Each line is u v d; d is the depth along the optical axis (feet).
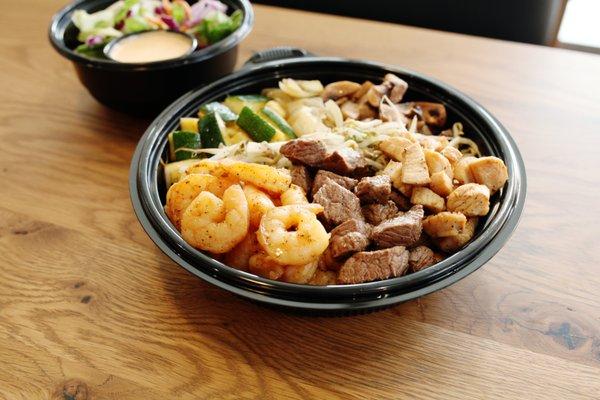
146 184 1.19
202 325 1.15
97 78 1.50
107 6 1.79
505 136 1.27
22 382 1.07
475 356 1.09
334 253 1.13
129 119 1.62
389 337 1.12
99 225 1.33
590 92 1.62
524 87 1.64
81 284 1.22
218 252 1.11
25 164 1.49
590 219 1.30
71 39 1.71
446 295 1.18
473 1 2.14
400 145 1.28
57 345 1.12
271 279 1.08
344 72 1.52
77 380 1.07
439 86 1.42
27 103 1.68
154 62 1.46
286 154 1.28
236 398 1.04
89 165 1.48
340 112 1.47
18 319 1.16
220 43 1.53
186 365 1.09
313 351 1.10
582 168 1.41
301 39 1.85
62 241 1.30
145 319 1.16
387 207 1.24
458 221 1.13
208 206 1.10
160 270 1.24
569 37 2.51
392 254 1.10
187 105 1.39
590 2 2.73
